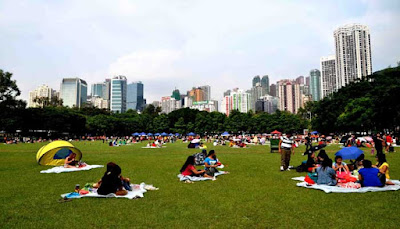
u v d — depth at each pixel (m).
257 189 9.09
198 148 36.91
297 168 12.99
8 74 60.91
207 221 5.91
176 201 7.61
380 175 9.15
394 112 43.38
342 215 6.26
